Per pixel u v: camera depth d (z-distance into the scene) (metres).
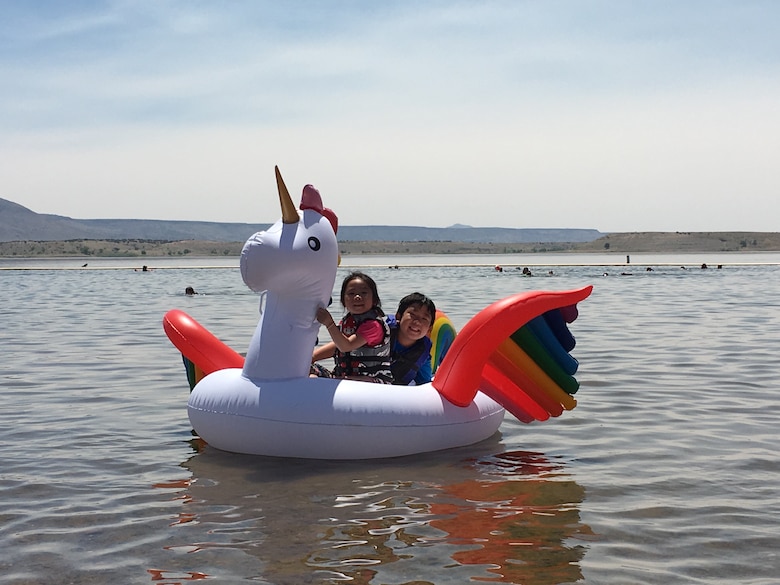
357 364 5.47
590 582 3.08
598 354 9.74
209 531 3.68
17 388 7.62
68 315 16.55
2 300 21.86
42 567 3.27
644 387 7.50
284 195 5.11
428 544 3.49
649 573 3.17
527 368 5.33
